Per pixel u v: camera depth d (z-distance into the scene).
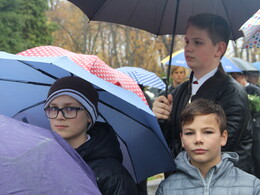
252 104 3.81
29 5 20.22
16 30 18.22
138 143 2.57
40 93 2.61
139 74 5.98
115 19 3.27
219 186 2.20
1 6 17.44
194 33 2.78
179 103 2.93
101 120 2.63
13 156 1.25
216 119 2.23
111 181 2.12
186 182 2.29
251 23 2.49
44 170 1.26
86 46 25.44
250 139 2.82
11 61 2.35
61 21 25.64
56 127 2.20
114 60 26.17
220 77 2.80
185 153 2.41
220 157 2.30
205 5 3.05
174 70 6.87
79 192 1.30
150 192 7.17
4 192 1.18
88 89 2.23
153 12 3.25
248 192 2.15
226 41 2.82
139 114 2.35
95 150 2.20
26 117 2.72
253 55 28.73
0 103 2.63
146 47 25.09
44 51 2.60
